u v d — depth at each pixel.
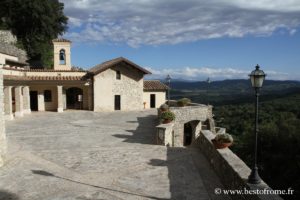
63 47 33.06
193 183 9.37
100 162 12.09
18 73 28.84
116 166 11.48
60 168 11.32
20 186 9.41
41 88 31.80
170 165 11.43
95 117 27.25
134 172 10.66
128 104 33.34
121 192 8.79
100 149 14.43
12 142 16.25
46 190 9.05
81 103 33.97
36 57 49.59
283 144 32.75
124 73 32.84
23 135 18.41
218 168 9.87
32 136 18.09
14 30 47.81
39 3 47.22
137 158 12.60
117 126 22.02
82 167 11.43
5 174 10.62
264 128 35.84
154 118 26.56
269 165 32.62
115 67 32.34
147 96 36.22
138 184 9.43
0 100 11.83
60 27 54.00
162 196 8.41
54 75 32.03
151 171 10.72
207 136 12.49
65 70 32.56
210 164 11.28
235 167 8.02
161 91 36.97
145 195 8.51
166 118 16.48
